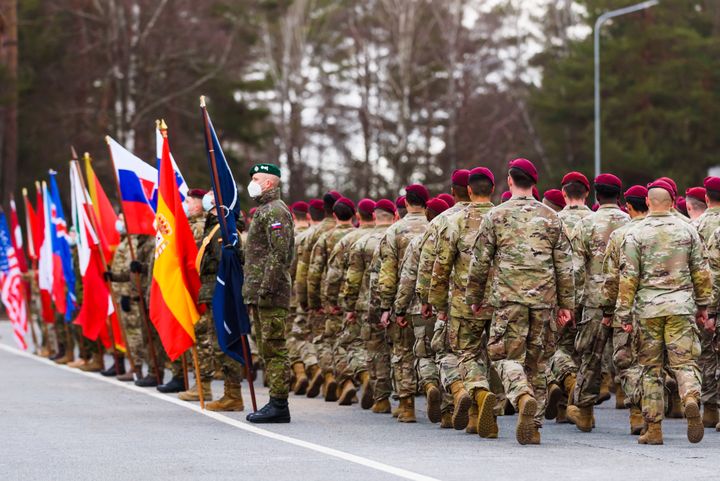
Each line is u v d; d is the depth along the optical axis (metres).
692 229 20.64
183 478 16.64
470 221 21.09
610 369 26.23
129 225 29.42
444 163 116.75
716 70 110.69
